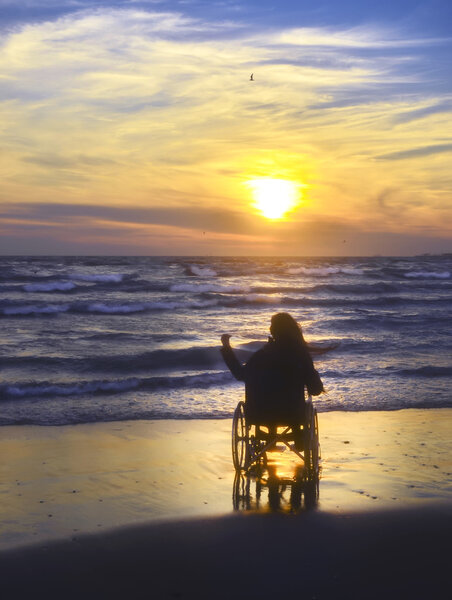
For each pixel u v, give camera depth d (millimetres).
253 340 16969
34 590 3840
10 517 5129
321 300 28281
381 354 14891
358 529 4820
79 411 9375
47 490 5875
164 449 7438
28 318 22234
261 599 3705
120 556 4344
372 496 5641
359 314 24125
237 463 6375
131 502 5523
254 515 5164
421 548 4457
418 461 6871
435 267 67188
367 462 6820
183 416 9188
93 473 6449
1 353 14727
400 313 24734
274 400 6156
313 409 6375
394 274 50750
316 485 5988
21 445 7559
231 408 9719
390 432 8242
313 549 4438
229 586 3879
